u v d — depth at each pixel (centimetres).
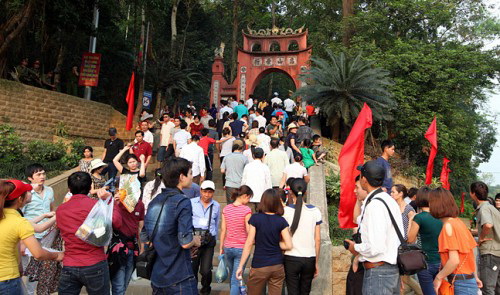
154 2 1805
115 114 1828
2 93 1332
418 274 510
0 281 352
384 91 1523
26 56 1702
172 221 371
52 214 473
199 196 601
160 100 2448
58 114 1543
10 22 1467
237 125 1198
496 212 596
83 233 396
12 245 363
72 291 411
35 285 580
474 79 1866
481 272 605
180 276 369
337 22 2295
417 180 1747
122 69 2538
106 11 2045
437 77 1706
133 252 501
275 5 3544
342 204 586
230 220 548
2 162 1102
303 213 505
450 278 445
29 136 1317
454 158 1950
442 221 451
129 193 486
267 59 2414
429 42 2108
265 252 471
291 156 1008
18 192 386
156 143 1482
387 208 379
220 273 517
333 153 1553
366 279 383
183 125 1038
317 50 2362
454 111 1814
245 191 555
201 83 3058
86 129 1672
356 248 385
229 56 3638
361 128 605
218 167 1320
